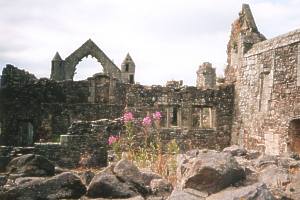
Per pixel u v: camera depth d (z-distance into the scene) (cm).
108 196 611
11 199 576
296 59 1931
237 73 2578
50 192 593
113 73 3947
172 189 655
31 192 585
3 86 2686
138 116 2583
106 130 2023
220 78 2850
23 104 2695
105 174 641
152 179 695
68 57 3891
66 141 1959
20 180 704
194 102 2630
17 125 2689
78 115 2644
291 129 1969
